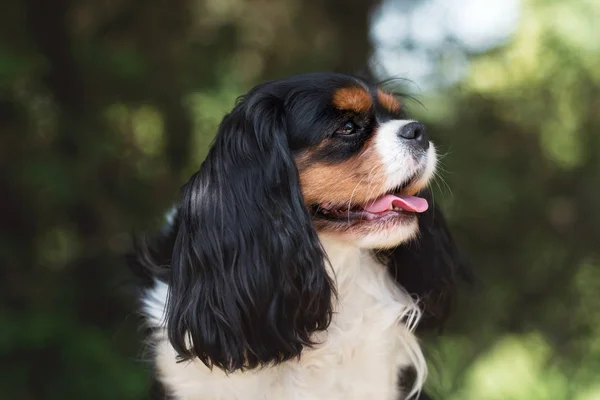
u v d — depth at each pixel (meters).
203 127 7.01
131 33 6.84
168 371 3.02
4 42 5.60
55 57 6.00
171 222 3.33
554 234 8.27
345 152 2.86
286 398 2.96
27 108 5.87
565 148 8.06
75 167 5.84
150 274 3.23
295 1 7.79
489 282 7.99
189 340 2.91
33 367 5.58
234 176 2.88
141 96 6.53
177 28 6.98
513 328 8.12
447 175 6.34
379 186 2.83
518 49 7.83
